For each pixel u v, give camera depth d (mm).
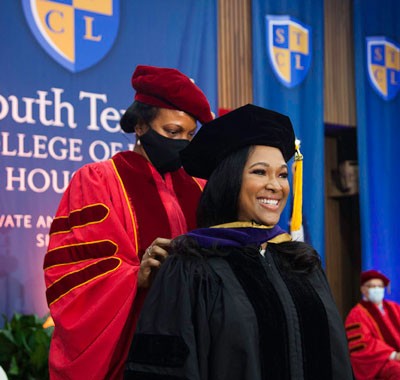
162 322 1557
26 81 4543
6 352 3885
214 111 5344
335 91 6645
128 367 1558
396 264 6703
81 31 4785
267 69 5781
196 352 1521
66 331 1894
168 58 5172
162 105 2141
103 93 4863
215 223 1731
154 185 2189
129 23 5008
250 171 1682
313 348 1614
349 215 7273
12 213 4445
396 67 6891
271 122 1728
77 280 1966
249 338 1531
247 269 1628
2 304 4387
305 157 5945
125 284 1918
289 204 5402
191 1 5305
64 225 2127
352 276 7258
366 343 5961
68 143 4684
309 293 1677
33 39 4590
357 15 6633
